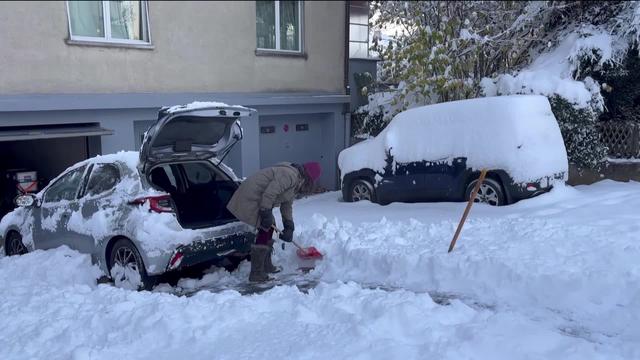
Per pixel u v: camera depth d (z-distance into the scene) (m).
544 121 8.30
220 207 6.62
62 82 9.66
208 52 11.60
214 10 11.62
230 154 12.39
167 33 10.96
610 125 10.88
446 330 3.99
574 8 12.20
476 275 5.33
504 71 12.04
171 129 5.99
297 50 13.40
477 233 6.39
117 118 10.29
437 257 5.65
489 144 8.16
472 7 11.98
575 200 7.96
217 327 4.18
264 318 4.36
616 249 5.37
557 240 5.82
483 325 3.99
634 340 4.06
